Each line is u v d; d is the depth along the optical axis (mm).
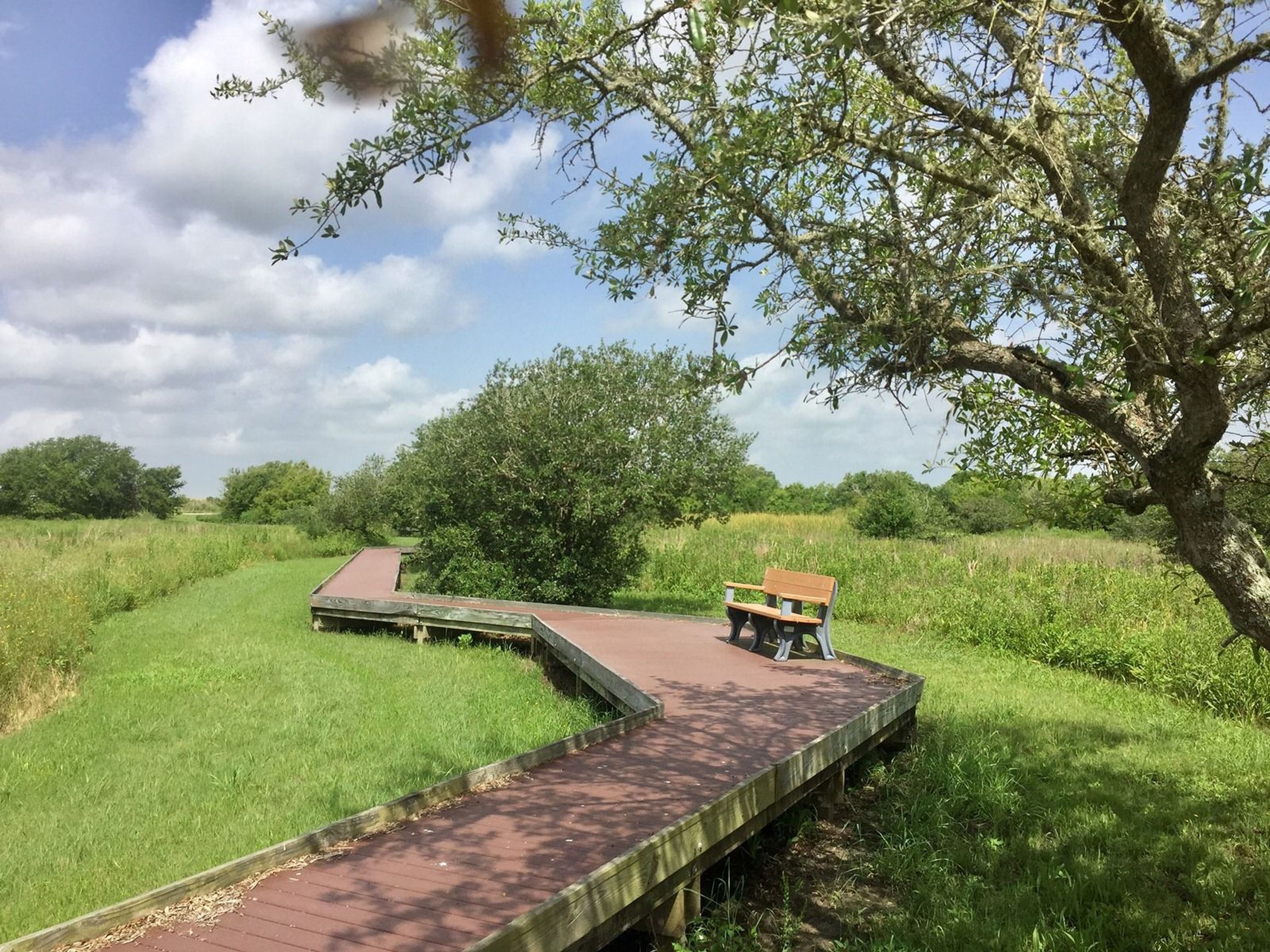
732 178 2982
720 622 11562
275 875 3705
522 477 13805
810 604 10867
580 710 8328
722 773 5176
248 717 8031
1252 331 2693
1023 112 3297
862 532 25797
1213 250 3271
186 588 19734
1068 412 3838
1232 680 9133
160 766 6621
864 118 3584
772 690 7527
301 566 26375
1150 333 2883
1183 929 4289
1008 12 3186
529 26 3082
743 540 21062
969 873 5020
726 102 2928
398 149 2771
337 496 33875
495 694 9055
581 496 13352
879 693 7418
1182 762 7004
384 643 12352
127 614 15336
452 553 14766
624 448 13578
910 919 4449
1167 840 5332
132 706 8422
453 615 12109
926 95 3166
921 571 16625
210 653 11414
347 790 5980
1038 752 7211
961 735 7516
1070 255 3441
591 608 12781
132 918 3254
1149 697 9609
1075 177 3252
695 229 3283
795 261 3289
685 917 4133
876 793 6406
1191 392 2848
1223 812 5789
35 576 15031
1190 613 12242
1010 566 17047
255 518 56531
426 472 15367
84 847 5102
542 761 5371
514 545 14117
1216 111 3395
